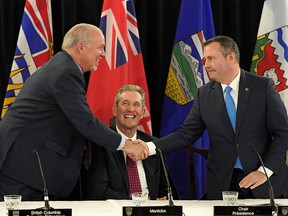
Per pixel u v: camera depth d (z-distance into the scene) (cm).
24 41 451
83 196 423
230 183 384
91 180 393
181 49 472
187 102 471
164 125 474
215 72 385
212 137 394
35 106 371
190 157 466
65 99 364
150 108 505
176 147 404
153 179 400
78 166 378
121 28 454
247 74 396
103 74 454
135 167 401
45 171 368
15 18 485
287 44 473
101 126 373
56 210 268
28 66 450
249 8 505
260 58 477
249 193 385
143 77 464
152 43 503
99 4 491
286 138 378
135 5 493
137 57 465
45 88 371
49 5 464
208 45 387
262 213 277
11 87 448
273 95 386
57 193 373
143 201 329
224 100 392
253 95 386
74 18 481
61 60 374
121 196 384
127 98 403
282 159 374
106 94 452
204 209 315
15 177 367
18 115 374
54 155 369
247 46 505
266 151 388
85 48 378
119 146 379
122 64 453
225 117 388
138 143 387
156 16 498
